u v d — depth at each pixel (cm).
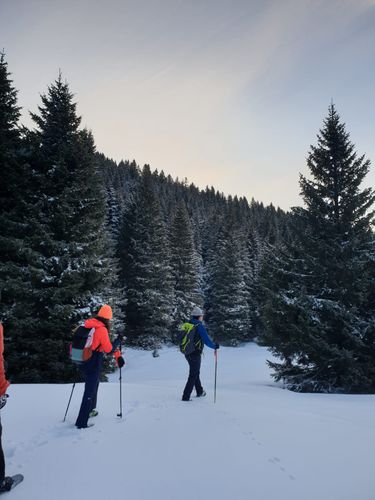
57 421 536
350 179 1625
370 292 1469
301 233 1605
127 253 3988
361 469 359
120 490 313
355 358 1414
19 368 1423
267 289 1582
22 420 540
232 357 3412
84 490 314
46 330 1460
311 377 1514
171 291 4062
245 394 923
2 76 1650
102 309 543
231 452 400
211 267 5697
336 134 1697
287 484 323
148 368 2820
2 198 1498
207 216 9544
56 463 371
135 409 612
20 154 1600
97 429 488
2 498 302
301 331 1410
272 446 423
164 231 4225
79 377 1448
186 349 724
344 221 1586
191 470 353
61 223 1567
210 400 729
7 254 1512
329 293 1538
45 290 1445
